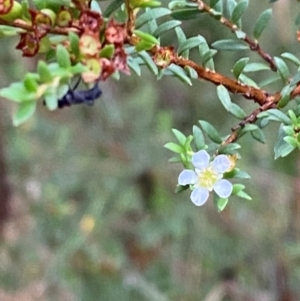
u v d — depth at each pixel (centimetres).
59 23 11
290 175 37
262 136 12
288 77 12
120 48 10
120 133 39
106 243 37
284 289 34
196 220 37
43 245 36
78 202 38
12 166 36
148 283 36
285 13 35
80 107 40
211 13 13
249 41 13
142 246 38
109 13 11
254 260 36
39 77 9
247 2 13
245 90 12
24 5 11
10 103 37
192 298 36
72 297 36
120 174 38
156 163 38
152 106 39
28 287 35
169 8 12
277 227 35
